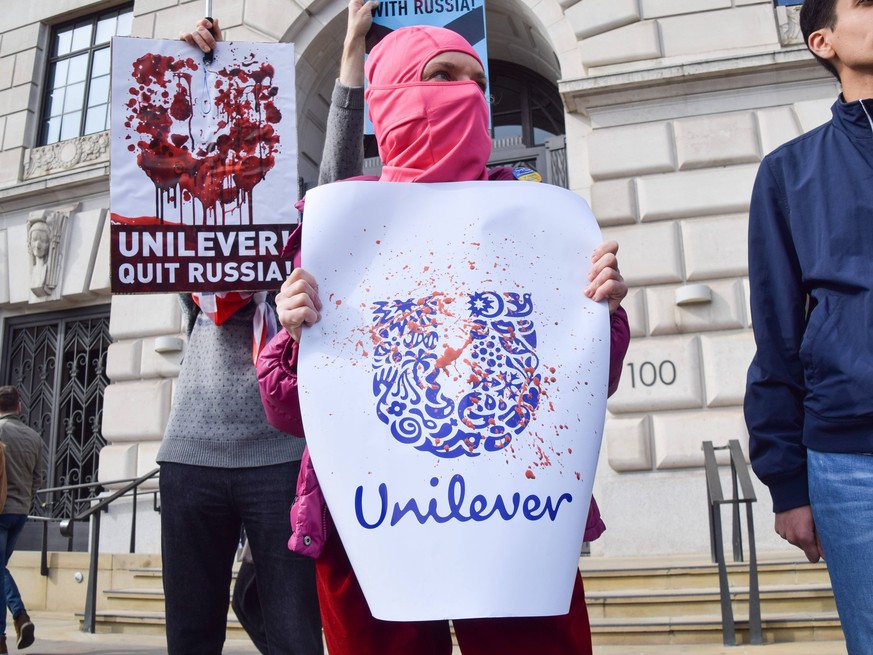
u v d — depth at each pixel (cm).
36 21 1191
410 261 167
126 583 762
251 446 231
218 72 250
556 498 151
